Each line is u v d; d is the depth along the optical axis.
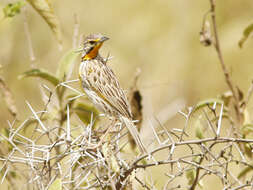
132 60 22.45
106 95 10.32
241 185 7.64
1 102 12.60
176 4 23.88
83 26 22.75
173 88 20.75
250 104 16.56
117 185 8.04
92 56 10.80
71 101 10.19
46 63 19.95
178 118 19.48
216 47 10.76
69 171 8.06
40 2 9.84
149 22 23.78
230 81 10.70
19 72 18.88
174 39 23.28
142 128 11.52
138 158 7.73
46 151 7.69
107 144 8.08
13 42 18.78
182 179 9.03
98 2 23.58
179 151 12.63
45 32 19.91
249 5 23.05
